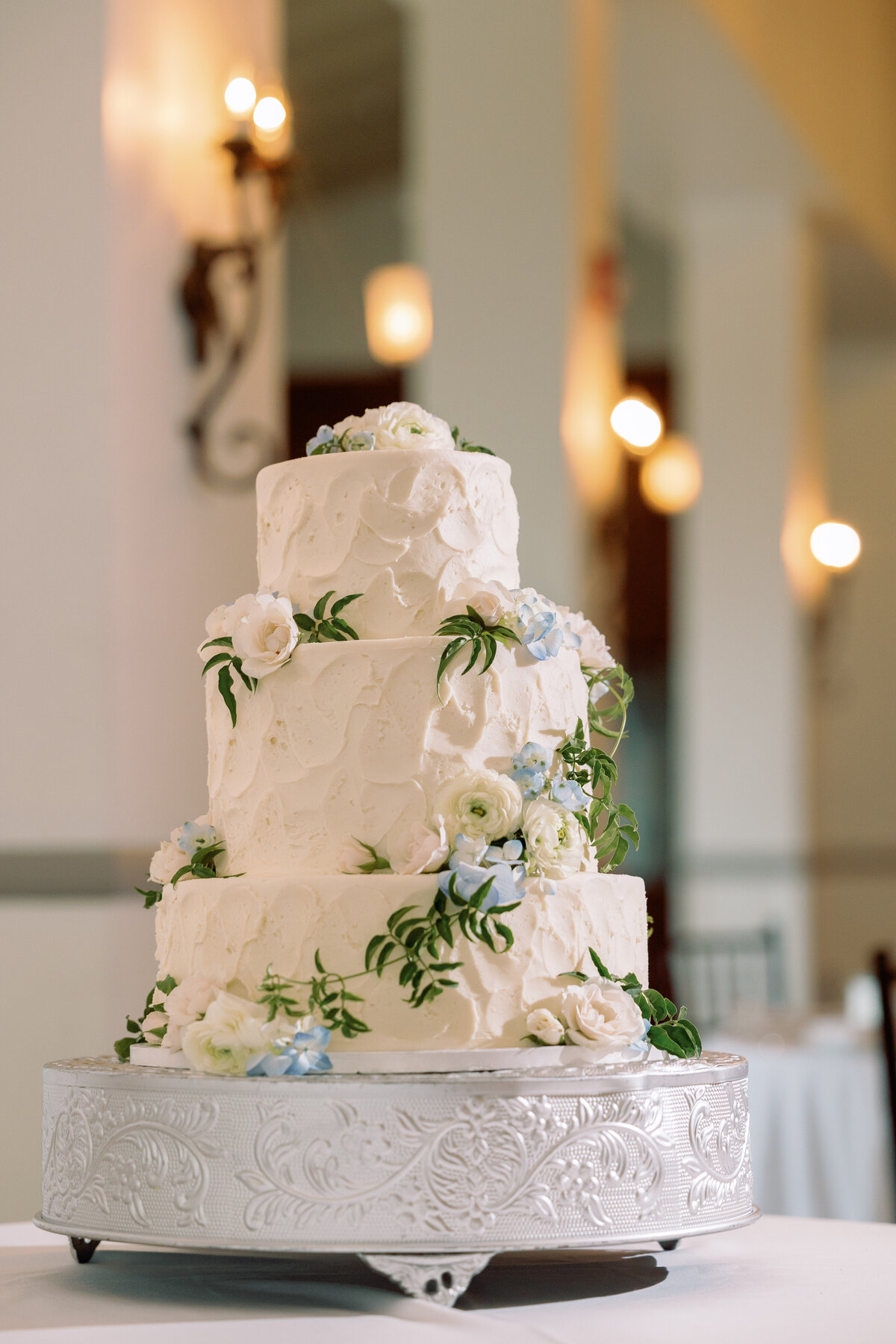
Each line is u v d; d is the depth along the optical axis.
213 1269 1.98
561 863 1.96
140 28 3.99
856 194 8.45
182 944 2.07
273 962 1.92
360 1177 1.70
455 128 6.22
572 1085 1.75
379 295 6.71
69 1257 2.11
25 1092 3.75
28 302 3.90
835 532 7.21
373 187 8.67
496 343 6.20
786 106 7.26
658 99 7.11
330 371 8.99
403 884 1.88
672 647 9.76
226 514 4.24
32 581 3.87
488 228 6.21
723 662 8.30
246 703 2.07
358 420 2.22
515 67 6.15
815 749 9.98
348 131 7.96
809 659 9.34
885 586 10.49
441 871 1.93
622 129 7.41
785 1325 1.62
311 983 1.88
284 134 4.30
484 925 1.87
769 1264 1.98
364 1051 1.86
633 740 9.77
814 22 7.78
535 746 1.98
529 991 1.92
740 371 8.35
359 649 1.98
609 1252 2.09
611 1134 1.77
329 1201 1.70
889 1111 3.17
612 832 2.15
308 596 2.10
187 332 4.11
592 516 6.87
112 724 3.79
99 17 3.88
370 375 8.98
